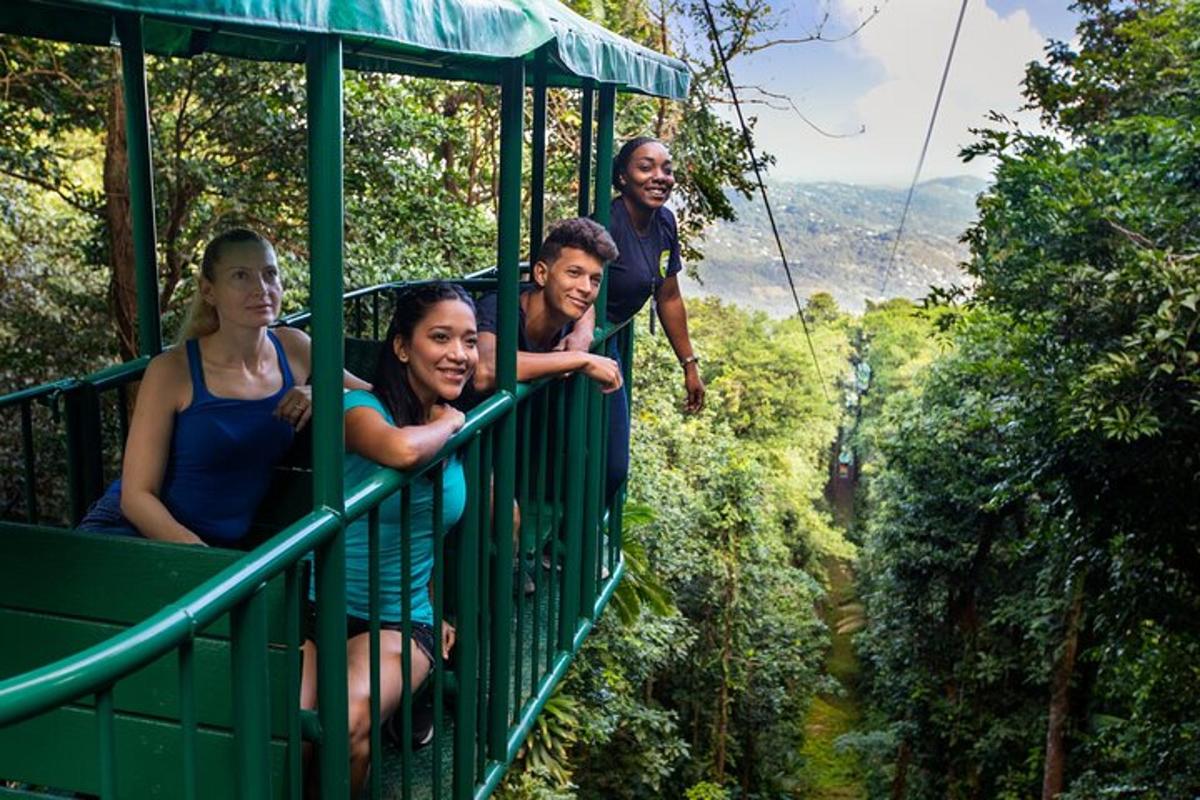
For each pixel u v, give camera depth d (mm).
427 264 10023
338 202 1855
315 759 2189
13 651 1898
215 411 2430
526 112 11672
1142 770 10422
